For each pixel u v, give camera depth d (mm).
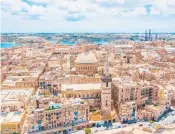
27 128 191625
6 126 185000
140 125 196875
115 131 177375
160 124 196000
